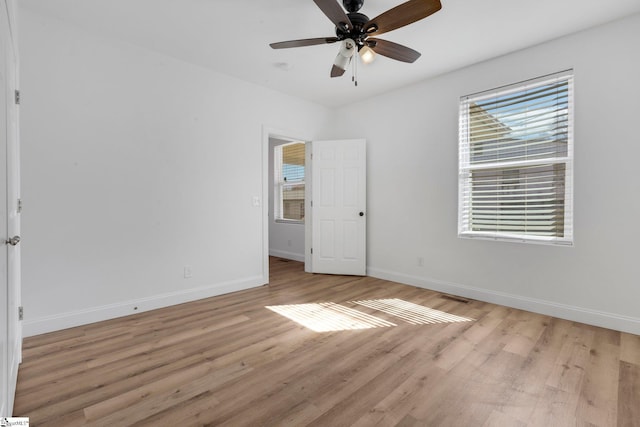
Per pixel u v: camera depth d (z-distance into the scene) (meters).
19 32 2.34
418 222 3.89
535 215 3.02
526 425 1.47
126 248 2.89
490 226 3.32
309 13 2.44
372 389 1.76
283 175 6.08
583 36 2.67
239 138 3.72
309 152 4.64
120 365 2.01
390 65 3.34
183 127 3.25
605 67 2.57
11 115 1.71
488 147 3.31
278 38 2.81
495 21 2.53
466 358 2.10
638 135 2.44
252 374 1.91
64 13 2.43
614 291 2.56
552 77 2.84
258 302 3.29
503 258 3.18
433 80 3.69
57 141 2.52
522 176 3.09
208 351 2.20
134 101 2.92
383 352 2.19
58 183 2.53
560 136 2.85
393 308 3.10
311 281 4.16
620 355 2.13
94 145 2.70
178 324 2.69
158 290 3.10
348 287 3.87
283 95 4.17
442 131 3.63
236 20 2.53
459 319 2.81
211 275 3.50
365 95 4.29
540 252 2.94
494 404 1.62
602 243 2.61
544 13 2.42
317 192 4.59
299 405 1.62
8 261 1.52
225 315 2.91
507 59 3.11
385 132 4.21
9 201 1.58
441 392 1.73
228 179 3.63
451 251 3.59
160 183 3.10
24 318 2.39
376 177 4.34
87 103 2.66
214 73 3.48
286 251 5.86
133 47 2.91
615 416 1.53
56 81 2.51
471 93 3.37
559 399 1.66
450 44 2.90
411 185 3.95
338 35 2.21
